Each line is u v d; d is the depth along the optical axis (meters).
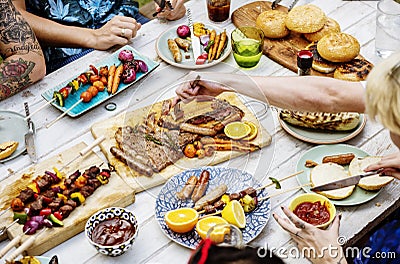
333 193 1.50
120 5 2.27
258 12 2.04
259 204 1.48
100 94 1.77
